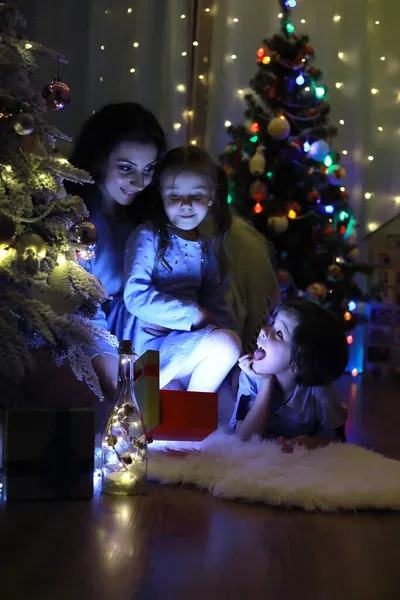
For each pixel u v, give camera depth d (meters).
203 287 2.34
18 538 1.18
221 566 1.07
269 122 3.31
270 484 1.45
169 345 2.08
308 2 4.02
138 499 1.45
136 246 2.18
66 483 1.44
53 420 1.45
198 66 3.95
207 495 1.49
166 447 1.80
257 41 3.98
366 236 4.12
